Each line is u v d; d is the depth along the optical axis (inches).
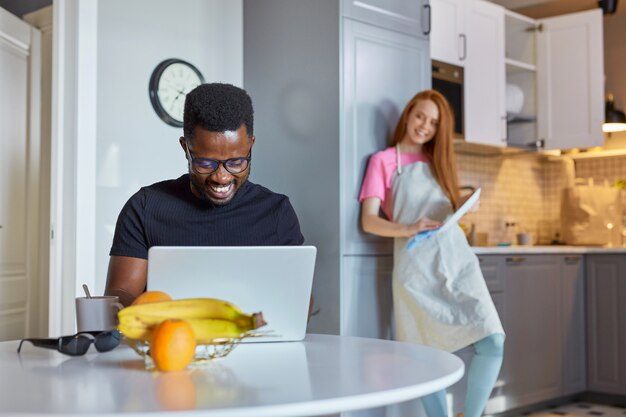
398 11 128.4
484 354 105.3
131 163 120.5
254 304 54.2
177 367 42.8
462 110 164.2
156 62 124.7
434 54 158.7
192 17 130.0
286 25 127.6
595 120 181.5
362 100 121.3
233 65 134.8
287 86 126.6
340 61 118.3
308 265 54.2
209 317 44.8
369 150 121.7
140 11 122.8
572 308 164.7
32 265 147.3
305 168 122.6
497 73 174.1
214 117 57.8
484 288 107.6
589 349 167.8
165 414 31.9
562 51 187.3
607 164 194.2
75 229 106.3
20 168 141.9
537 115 190.9
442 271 108.5
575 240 183.8
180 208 67.9
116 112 118.9
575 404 165.0
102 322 51.4
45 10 147.3
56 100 108.0
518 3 195.2
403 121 119.5
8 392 37.2
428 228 107.4
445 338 107.1
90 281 107.5
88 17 108.4
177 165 127.4
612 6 188.4
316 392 36.8
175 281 51.6
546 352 156.9
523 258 152.2
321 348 53.3
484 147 179.9
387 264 123.6
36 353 51.6
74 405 34.0
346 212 117.5
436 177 116.3
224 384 39.1
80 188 106.8
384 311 122.5
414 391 38.0
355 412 114.0
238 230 68.9
